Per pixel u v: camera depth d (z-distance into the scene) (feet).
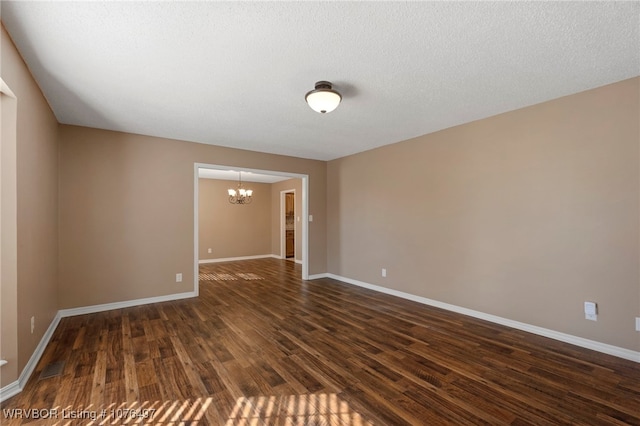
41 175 8.93
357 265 17.47
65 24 5.83
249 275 20.43
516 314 10.57
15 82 6.60
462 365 7.94
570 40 6.43
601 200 8.71
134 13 5.53
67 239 11.92
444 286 12.92
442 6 5.37
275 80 8.32
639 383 7.04
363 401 6.40
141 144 13.60
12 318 6.61
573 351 8.73
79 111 10.61
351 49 6.80
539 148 9.98
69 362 8.06
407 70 7.77
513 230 10.65
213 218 26.91
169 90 8.94
